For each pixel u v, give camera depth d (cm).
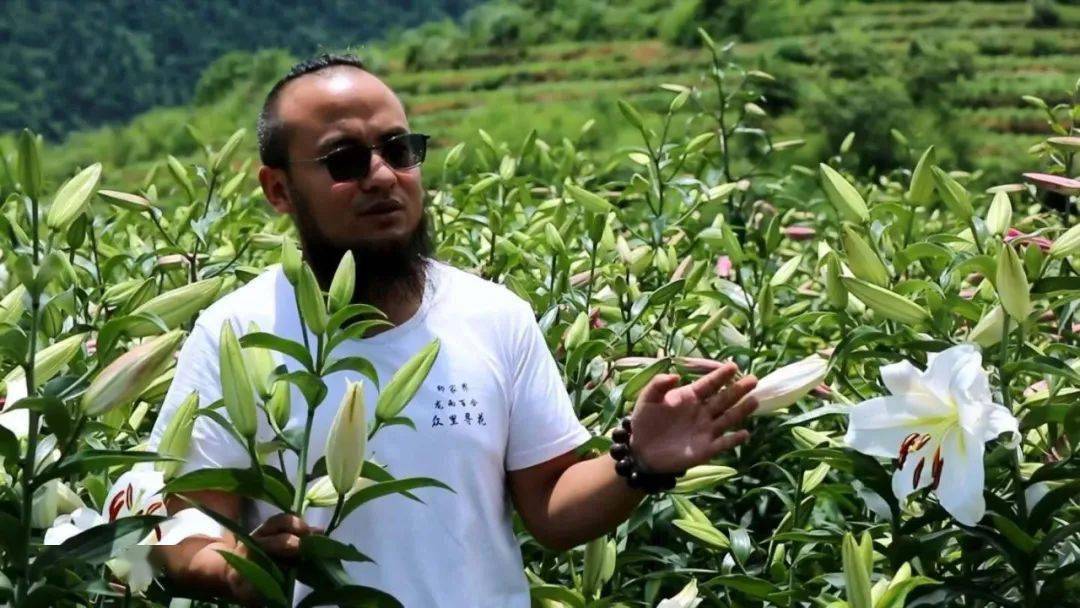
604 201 436
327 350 234
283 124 267
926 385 257
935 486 256
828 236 538
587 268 436
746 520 365
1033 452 305
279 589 227
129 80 6344
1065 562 288
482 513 257
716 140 571
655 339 401
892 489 267
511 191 519
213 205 495
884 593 259
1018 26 3562
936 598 265
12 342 244
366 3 7381
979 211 593
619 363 359
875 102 2303
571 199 504
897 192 673
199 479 228
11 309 275
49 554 226
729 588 320
